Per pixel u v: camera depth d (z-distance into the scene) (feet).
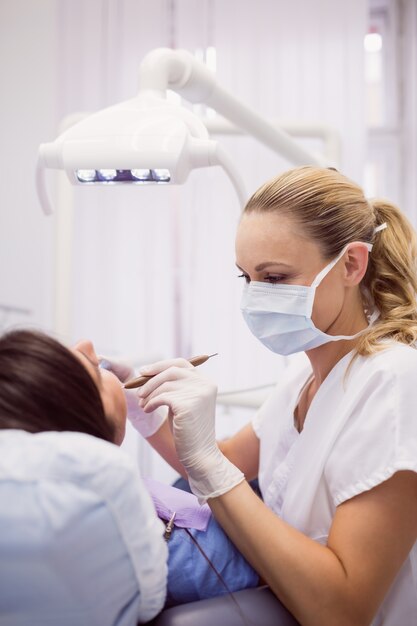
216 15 8.70
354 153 8.45
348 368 3.10
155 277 8.84
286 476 3.26
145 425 3.79
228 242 8.59
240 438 4.04
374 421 2.76
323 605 2.51
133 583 1.98
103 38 8.99
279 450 3.55
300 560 2.54
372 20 9.79
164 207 8.78
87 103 9.09
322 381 3.36
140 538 1.91
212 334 8.63
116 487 1.82
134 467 1.89
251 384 8.47
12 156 9.44
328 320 3.09
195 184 8.63
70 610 1.85
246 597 2.58
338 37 8.43
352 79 8.41
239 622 2.40
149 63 3.37
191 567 2.66
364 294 3.34
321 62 8.48
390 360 2.90
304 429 3.20
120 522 1.83
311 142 8.27
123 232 8.92
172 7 8.87
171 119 3.10
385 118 9.84
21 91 9.36
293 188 2.97
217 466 2.76
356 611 2.55
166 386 2.85
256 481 4.25
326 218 2.94
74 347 2.44
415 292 3.34
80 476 1.78
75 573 1.78
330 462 2.89
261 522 2.64
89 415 2.10
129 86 8.98
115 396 2.46
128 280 8.94
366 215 3.12
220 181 8.55
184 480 4.14
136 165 2.96
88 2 9.00
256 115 4.21
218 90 3.84
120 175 3.17
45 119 9.31
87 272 9.01
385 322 3.20
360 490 2.69
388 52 9.69
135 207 8.86
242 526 2.65
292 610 2.56
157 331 8.87
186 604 2.49
